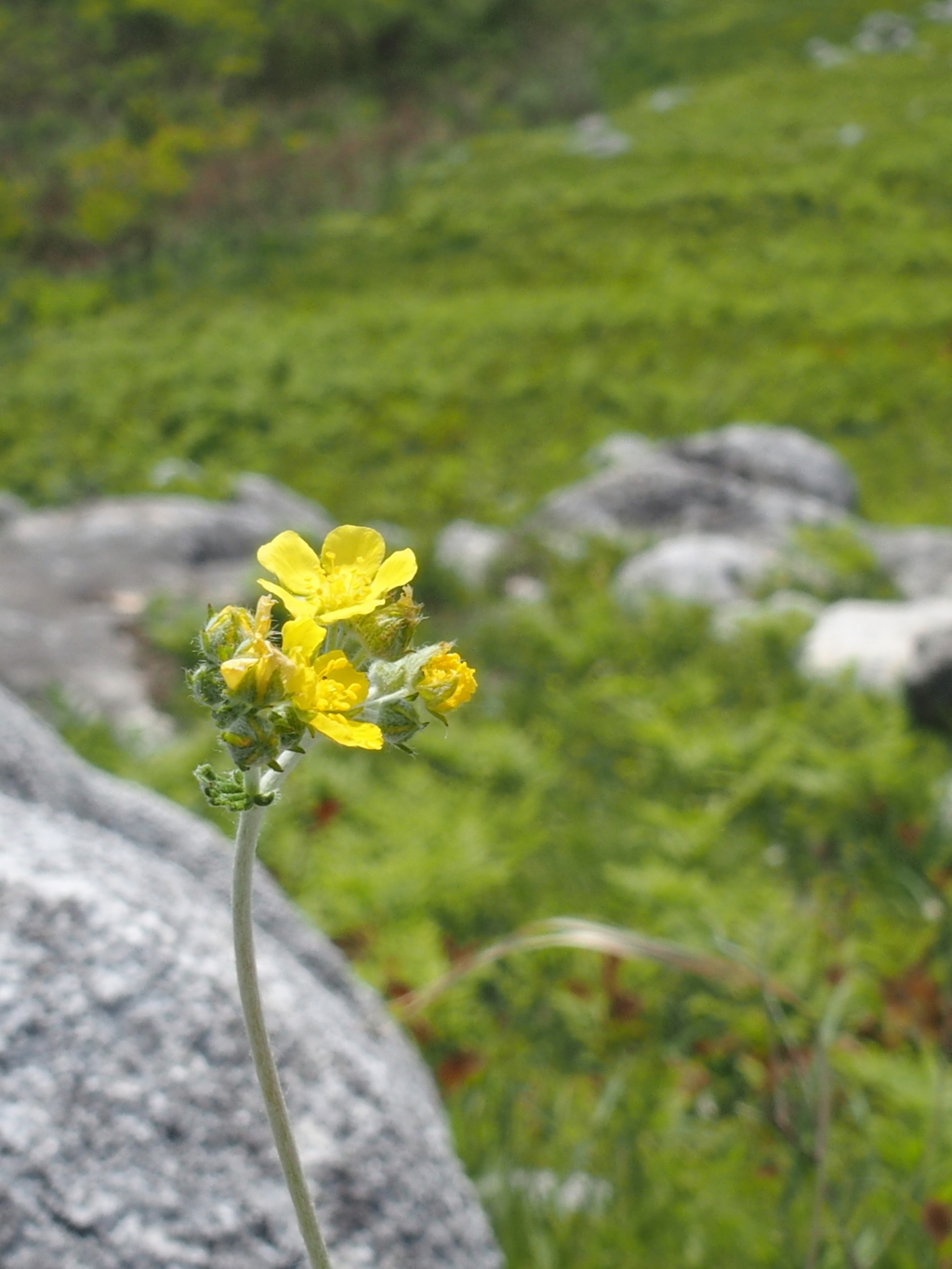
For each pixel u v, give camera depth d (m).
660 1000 4.10
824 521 9.95
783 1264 2.89
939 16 30.19
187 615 7.32
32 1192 1.70
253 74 28.00
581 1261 2.88
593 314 16.70
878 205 20.11
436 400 14.60
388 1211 2.00
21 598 7.58
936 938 4.36
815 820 5.26
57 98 25.86
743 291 17.64
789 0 32.06
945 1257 2.84
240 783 1.06
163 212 21.42
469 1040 3.95
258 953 2.20
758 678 6.79
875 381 14.83
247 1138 1.91
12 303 18.25
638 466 10.90
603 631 7.35
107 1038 1.86
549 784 5.72
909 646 6.77
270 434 13.73
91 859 2.09
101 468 12.49
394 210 21.95
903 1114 3.54
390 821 5.07
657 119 25.23
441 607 8.49
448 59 29.48
